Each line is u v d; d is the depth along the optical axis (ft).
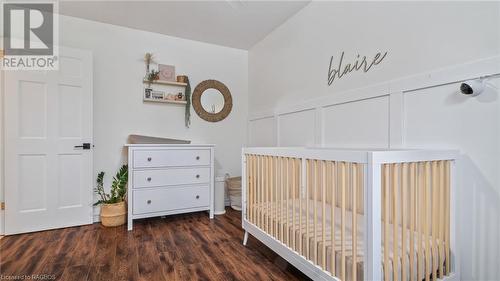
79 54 8.93
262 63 11.37
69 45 9.25
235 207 11.15
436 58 5.08
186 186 9.44
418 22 5.40
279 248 5.68
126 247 6.98
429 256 4.23
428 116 5.22
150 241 7.43
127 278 5.38
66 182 8.70
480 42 4.46
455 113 4.79
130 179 8.50
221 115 11.93
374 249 3.66
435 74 5.03
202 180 9.73
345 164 4.24
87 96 9.06
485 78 4.36
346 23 7.12
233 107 12.30
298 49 9.08
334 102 7.42
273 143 10.44
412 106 5.50
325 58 7.86
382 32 6.14
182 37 11.15
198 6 8.68
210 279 5.37
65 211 8.66
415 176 4.18
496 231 4.29
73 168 8.82
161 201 9.00
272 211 6.03
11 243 7.23
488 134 4.36
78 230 8.38
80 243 7.25
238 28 10.34
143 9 8.84
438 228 4.42
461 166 4.69
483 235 4.45
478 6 4.48
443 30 4.97
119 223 8.90
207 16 9.36
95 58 9.64
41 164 8.33
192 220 9.57
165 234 8.02
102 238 7.64
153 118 10.62
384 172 3.79
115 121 9.95
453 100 4.83
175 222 9.31
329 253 4.42
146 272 5.63
